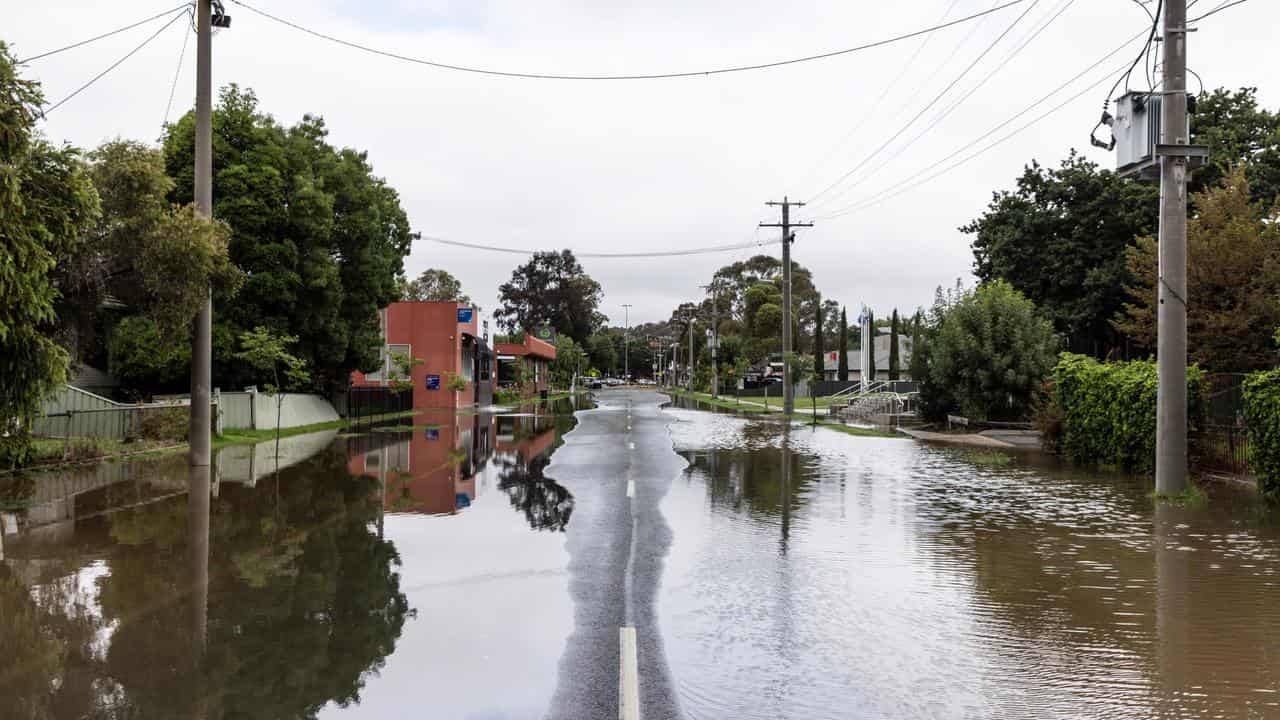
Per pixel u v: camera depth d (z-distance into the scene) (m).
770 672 5.06
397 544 8.96
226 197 25.92
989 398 29.30
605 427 30.25
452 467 16.80
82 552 8.54
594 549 8.67
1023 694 4.70
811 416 40.03
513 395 69.94
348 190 32.03
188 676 5.02
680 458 18.47
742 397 78.62
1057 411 20.22
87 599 6.75
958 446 22.41
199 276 16.16
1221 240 17.58
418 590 7.03
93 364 26.98
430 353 47.81
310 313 28.75
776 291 96.25
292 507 11.55
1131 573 7.61
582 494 12.78
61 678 4.98
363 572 7.67
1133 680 4.92
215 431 23.50
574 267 123.44
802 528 9.89
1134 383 15.92
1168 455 12.56
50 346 12.94
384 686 4.86
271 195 26.62
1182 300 12.59
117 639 5.72
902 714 4.42
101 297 16.77
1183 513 11.02
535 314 120.25
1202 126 26.33
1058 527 9.97
